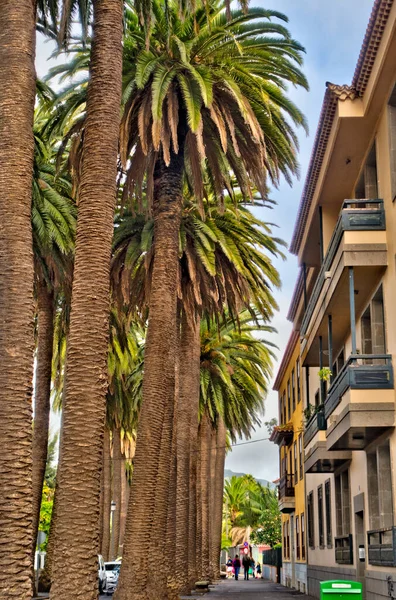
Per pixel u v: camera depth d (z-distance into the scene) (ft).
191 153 68.85
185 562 93.35
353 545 81.25
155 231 65.57
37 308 103.76
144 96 65.00
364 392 60.39
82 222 44.06
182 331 96.43
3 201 39.06
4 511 35.14
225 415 147.54
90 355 41.83
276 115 69.15
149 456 57.62
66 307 106.32
